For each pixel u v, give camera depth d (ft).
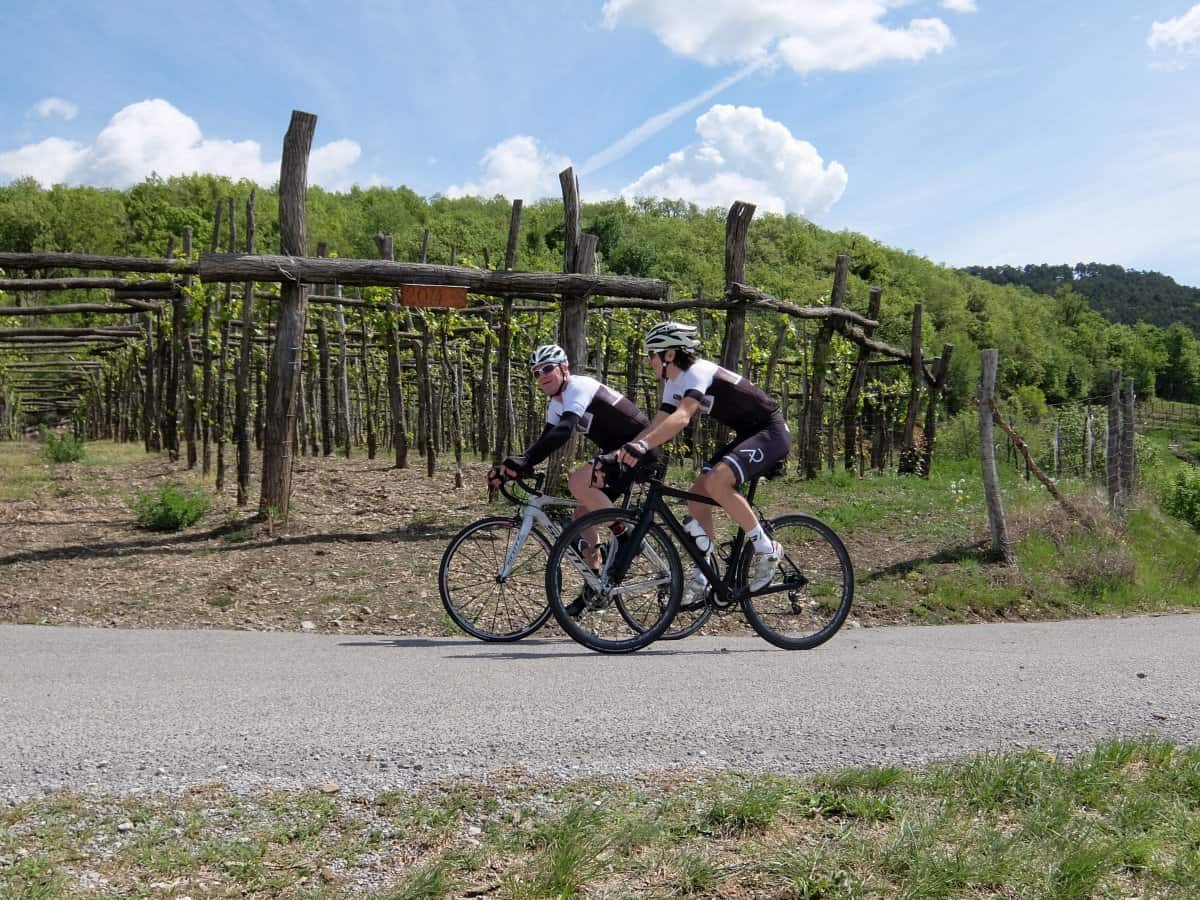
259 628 18.93
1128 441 32.12
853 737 10.12
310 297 40.83
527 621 16.92
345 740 9.66
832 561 16.39
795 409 62.90
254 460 47.73
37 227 208.23
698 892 6.91
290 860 7.32
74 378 98.22
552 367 15.92
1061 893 6.99
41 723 10.13
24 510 32.01
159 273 29.68
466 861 7.29
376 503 32.24
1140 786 8.95
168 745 9.46
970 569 24.53
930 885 6.95
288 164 27.20
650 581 15.24
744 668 13.26
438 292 27.91
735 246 32.89
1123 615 23.18
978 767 9.18
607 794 8.54
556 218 345.51
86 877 6.98
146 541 26.14
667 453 41.04
